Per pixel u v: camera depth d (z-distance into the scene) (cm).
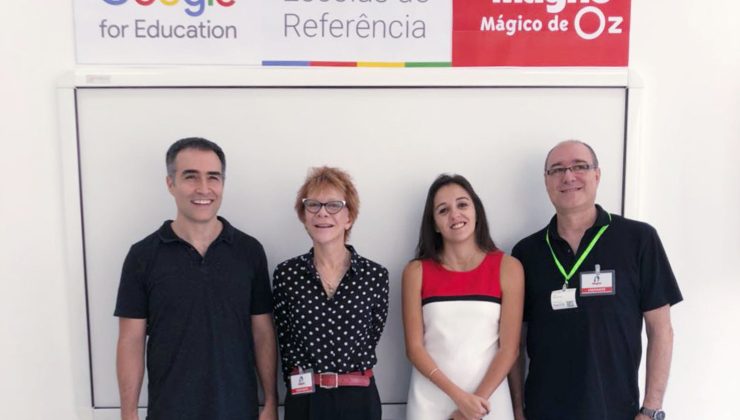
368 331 167
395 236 197
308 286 164
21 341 193
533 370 175
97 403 195
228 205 193
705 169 200
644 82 196
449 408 171
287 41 190
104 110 188
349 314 163
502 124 195
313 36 190
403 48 192
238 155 192
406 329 175
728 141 200
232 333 161
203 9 187
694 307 203
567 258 171
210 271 160
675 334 204
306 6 189
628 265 168
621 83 194
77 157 188
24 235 190
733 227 202
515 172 197
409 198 196
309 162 193
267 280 174
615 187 198
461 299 170
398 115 193
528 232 199
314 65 191
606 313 166
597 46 195
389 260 198
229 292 161
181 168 158
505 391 174
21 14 185
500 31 193
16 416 195
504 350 168
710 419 204
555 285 171
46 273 191
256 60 190
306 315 162
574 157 169
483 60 193
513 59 194
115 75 186
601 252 169
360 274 166
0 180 189
